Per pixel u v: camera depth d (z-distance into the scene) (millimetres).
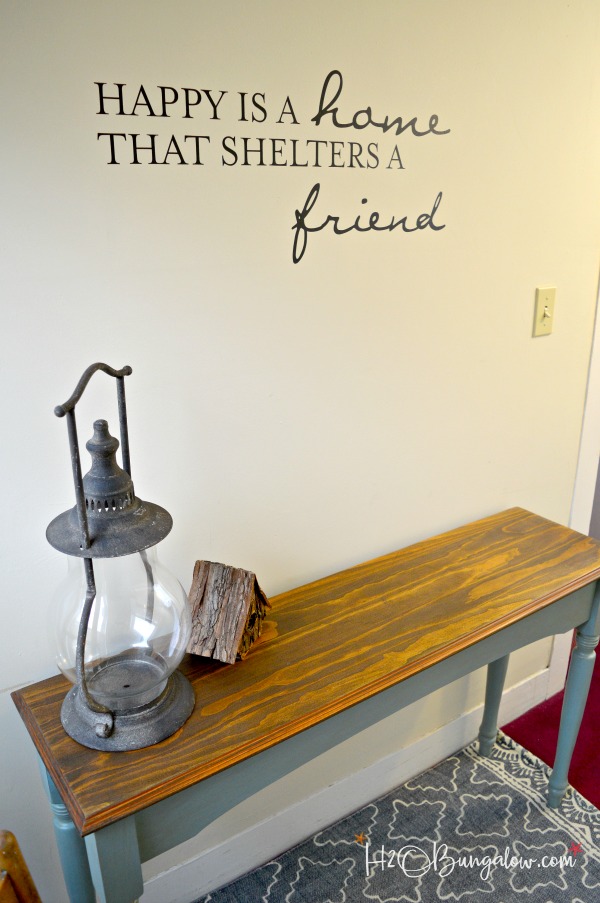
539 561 1611
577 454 2008
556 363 1829
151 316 1199
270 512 1474
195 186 1169
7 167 1018
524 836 1770
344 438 1517
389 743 1865
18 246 1058
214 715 1152
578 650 1675
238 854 1677
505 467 1848
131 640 1154
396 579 1550
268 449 1419
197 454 1337
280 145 1229
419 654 1293
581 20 1515
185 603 1154
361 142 1318
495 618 1396
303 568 1572
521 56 1461
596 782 1930
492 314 1647
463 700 1994
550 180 1616
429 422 1642
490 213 1550
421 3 1297
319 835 1791
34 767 1349
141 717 1101
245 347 1316
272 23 1158
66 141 1046
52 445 1177
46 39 993
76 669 1043
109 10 1023
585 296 1807
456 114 1420
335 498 1557
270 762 1146
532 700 2201
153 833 1062
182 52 1096
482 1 1368
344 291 1399
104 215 1107
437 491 1729
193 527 1389
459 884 1649
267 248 1276
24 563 1218
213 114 1150
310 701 1181
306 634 1358
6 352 1097
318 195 1302
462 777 1953
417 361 1564
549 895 1619
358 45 1256
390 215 1404
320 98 1247
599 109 1627
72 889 1286
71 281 1112
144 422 1258
